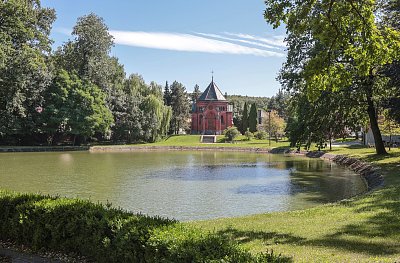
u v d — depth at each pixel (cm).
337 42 984
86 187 2017
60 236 702
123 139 6988
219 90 9900
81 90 5566
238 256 448
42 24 3934
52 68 5578
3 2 2875
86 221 659
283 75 2478
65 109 5431
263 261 438
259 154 4972
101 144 6575
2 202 804
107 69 6081
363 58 1071
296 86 2438
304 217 1012
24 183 2141
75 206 716
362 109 2703
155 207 1527
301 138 2456
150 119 7025
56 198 805
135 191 1900
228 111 9700
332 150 4153
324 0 927
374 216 922
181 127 10156
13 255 716
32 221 738
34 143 5894
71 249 698
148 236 556
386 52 1003
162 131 7456
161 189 1966
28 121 5347
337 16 930
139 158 4150
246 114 9462
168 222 612
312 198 1670
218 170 2903
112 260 612
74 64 5925
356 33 1112
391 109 2242
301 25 969
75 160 3750
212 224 994
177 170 2886
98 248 630
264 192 1853
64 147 5416
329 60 1018
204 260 454
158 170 2884
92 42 5725
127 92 7338
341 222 889
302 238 763
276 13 952
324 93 2305
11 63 3212
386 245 674
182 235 528
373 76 2259
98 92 5850
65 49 5931
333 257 609
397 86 2050
